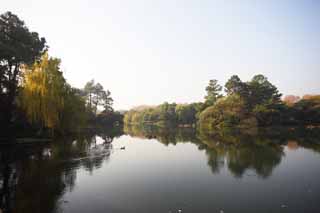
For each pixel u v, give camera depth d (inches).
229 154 1302.9
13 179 807.1
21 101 1705.2
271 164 1027.9
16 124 1802.4
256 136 2288.4
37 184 757.9
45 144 1622.8
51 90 1761.8
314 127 3329.2
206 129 3789.4
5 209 558.3
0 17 1772.9
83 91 4874.5
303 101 4033.0
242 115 3700.8
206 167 1000.9
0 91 1670.8
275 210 549.0
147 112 6914.4
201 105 4576.8
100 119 4761.3
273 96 4005.9
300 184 743.1
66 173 898.7
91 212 542.9
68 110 2079.2
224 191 687.7
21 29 1815.9
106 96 5182.1
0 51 1555.1
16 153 1272.1
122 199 627.8
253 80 4168.3
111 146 1740.9
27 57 1819.6
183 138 2364.7
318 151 1341.0
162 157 1268.5
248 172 901.2
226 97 3988.7
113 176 863.1
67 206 579.5
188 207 570.6
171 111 6323.8
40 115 1710.1
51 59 1841.8
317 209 552.1
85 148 1558.8
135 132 3408.0
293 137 2106.3
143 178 837.8
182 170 956.0
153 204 591.8
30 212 542.0
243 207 568.1
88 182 786.8
